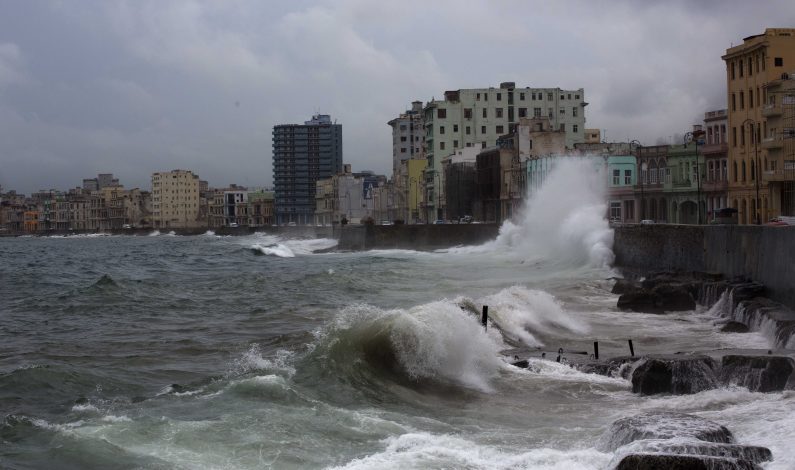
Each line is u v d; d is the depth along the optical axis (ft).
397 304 164.76
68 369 93.66
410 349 89.56
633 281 181.27
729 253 162.40
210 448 63.62
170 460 61.00
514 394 84.28
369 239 414.82
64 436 65.67
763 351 99.60
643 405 78.54
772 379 82.28
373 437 67.15
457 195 510.17
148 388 87.61
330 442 65.62
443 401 81.66
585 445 65.41
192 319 147.23
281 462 60.95
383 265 278.67
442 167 559.38
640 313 146.30
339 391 82.02
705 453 53.67
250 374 86.94
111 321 146.61
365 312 112.47
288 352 103.35
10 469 59.57
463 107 572.10
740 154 269.85
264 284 211.61
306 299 176.76
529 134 442.09
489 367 92.53
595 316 142.00
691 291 154.51
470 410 78.33
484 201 481.87
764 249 142.82
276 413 72.23
